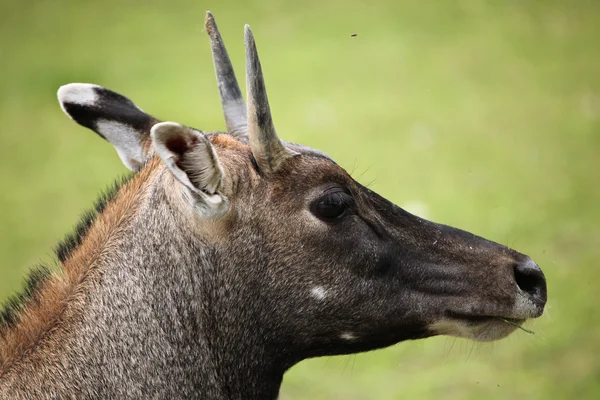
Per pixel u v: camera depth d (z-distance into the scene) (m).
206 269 10.52
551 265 20.77
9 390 9.84
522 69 32.06
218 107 30.02
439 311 11.06
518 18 36.44
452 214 23.09
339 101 30.19
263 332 10.78
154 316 10.43
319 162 10.80
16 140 30.80
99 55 35.66
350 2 38.97
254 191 10.57
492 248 11.32
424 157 26.39
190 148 9.89
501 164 25.88
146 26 38.31
